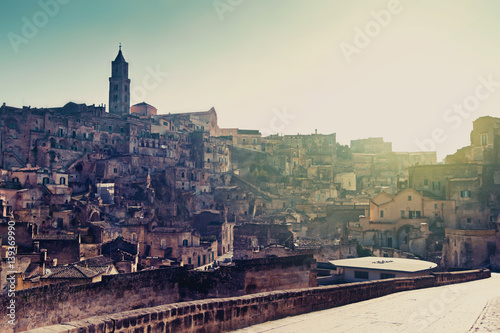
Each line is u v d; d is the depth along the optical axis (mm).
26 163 154625
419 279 39938
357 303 27984
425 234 98000
